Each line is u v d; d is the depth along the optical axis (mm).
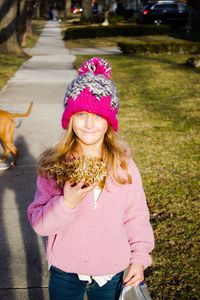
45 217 2053
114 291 2270
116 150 2256
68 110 2232
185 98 10250
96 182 2021
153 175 5562
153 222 4328
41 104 9617
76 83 2221
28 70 14523
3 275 3510
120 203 2221
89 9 43844
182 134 7430
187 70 14383
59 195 2113
